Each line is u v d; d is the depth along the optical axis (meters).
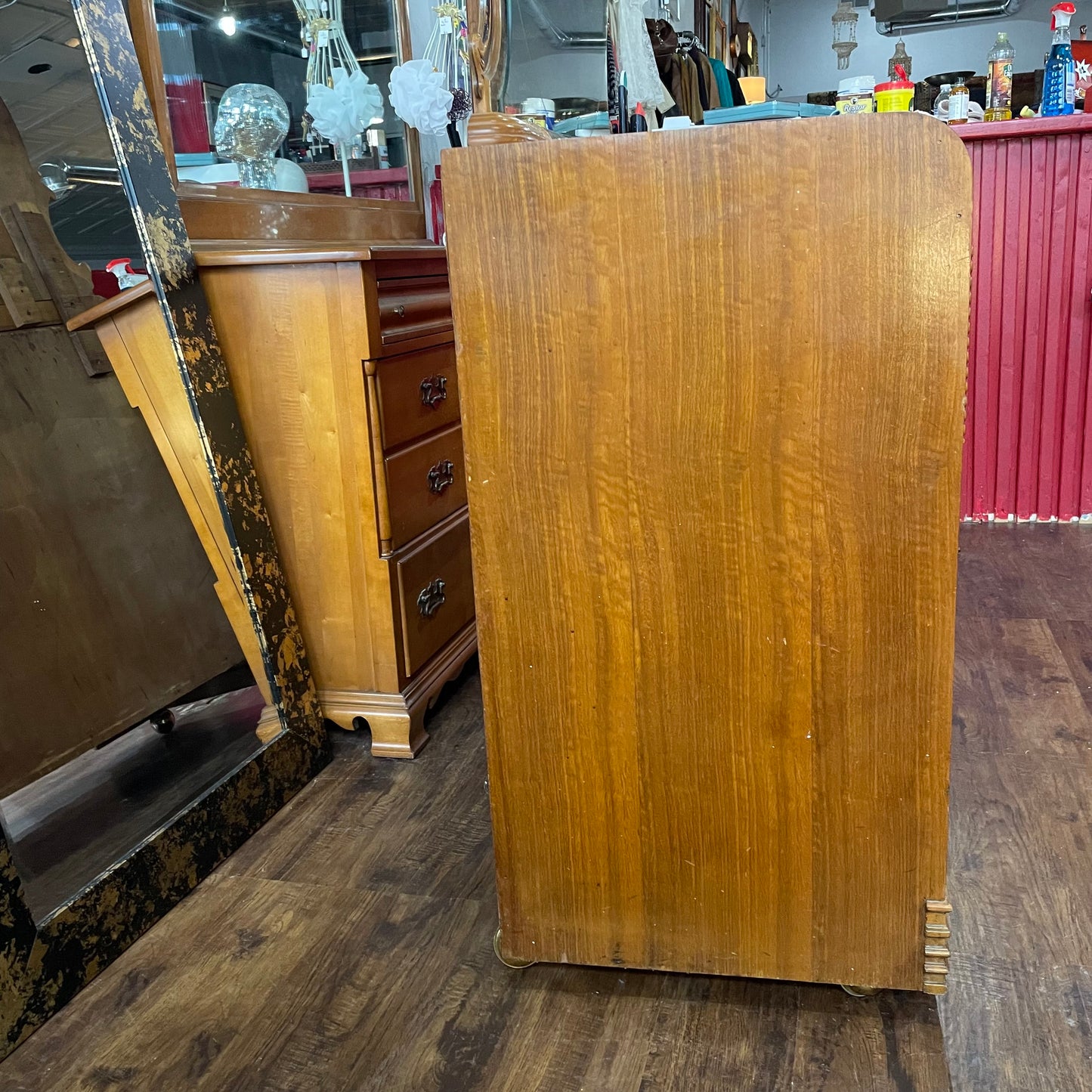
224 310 1.93
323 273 1.88
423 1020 1.34
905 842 1.21
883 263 1.02
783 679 1.18
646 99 1.83
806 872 1.25
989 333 3.33
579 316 1.11
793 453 1.10
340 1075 1.25
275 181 2.33
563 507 1.18
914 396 1.06
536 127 1.20
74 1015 1.37
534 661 1.25
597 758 1.27
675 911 1.32
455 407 2.34
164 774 1.66
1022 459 3.42
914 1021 1.29
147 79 1.87
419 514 2.16
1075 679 2.26
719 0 5.21
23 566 1.47
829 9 9.46
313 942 1.50
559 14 2.71
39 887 1.38
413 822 1.84
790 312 1.06
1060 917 1.47
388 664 2.06
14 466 1.49
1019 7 8.88
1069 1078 1.19
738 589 1.16
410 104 2.60
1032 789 1.82
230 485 1.89
